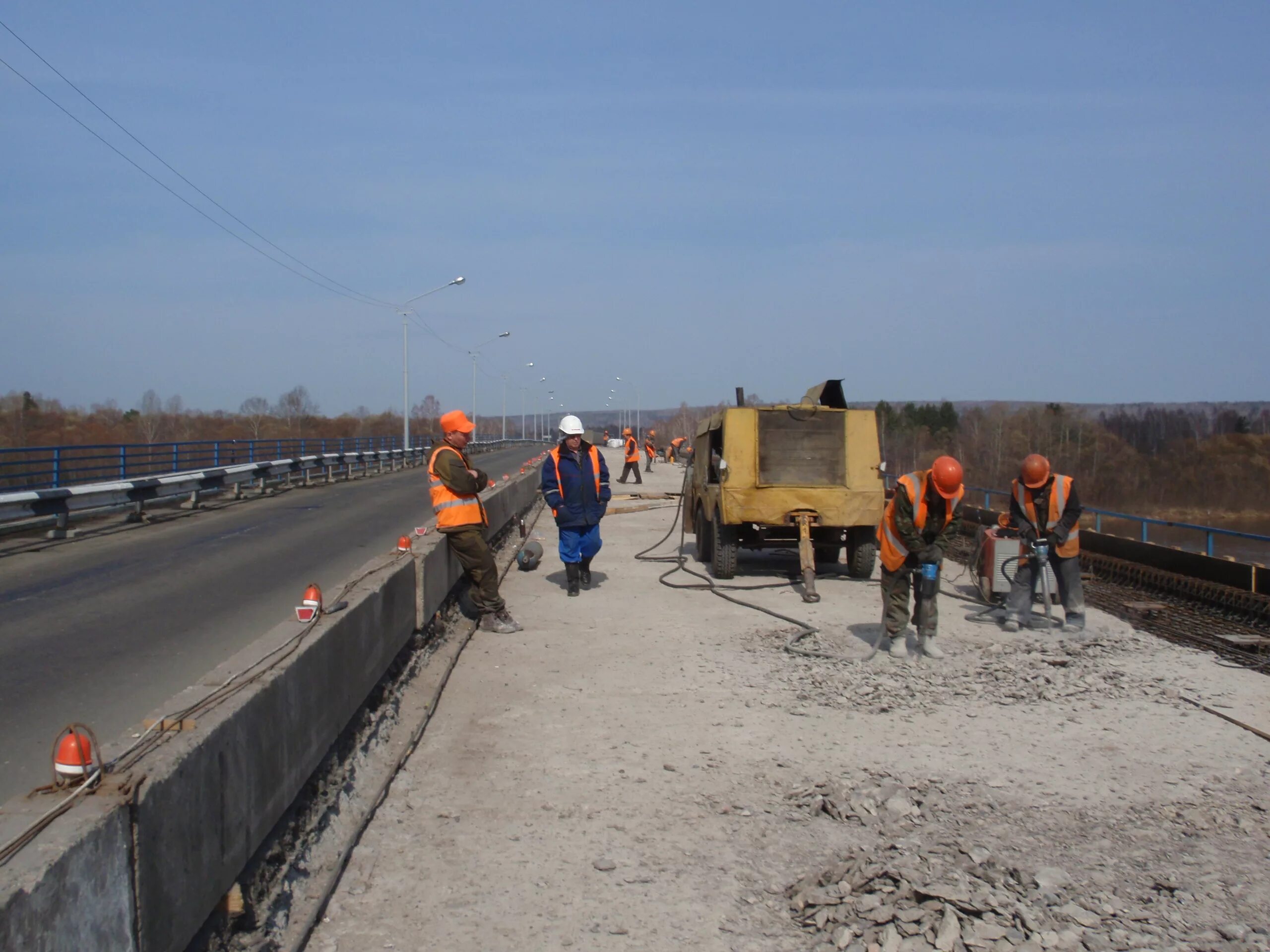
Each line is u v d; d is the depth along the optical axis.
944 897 4.24
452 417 9.77
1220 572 11.67
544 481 12.09
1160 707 7.34
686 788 5.72
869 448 13.21
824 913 4.21
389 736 6.40
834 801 5.43
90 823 2.63
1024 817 5.30
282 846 4.42
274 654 4.61
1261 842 5.01
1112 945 3.96
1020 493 9.89
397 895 4.42
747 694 7.70
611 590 12.62
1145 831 5.13
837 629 10.12
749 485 12.81
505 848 4.92
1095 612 11.16
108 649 8.29
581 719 7.05
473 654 9.05
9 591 11.20
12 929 2.24
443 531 9.69
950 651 9.06
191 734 3.42
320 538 16.58
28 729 6.09
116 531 17.81
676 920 4.23
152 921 2.97
